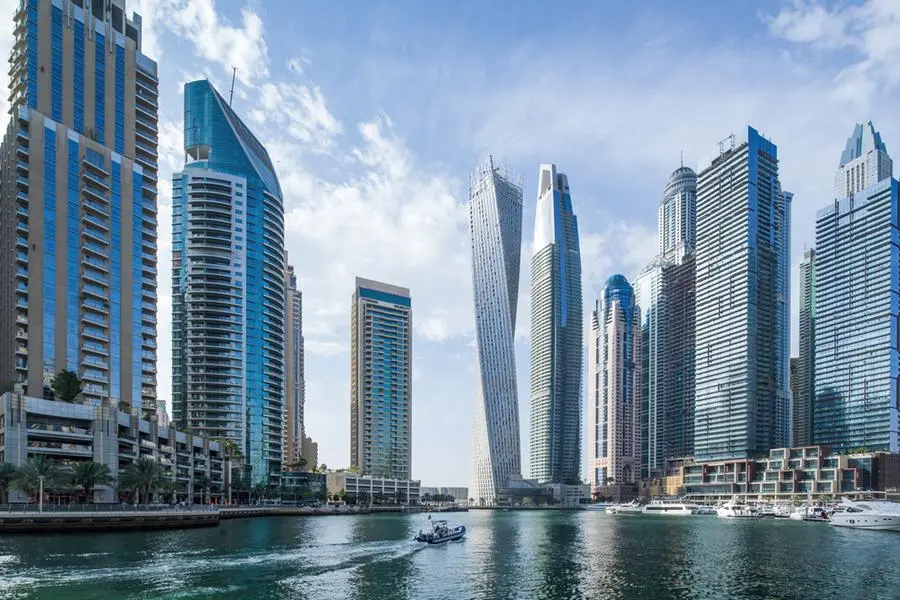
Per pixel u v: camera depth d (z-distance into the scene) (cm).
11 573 8100
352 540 13325
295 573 8844
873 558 11325
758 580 8994
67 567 8494
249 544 11738
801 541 14588
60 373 17150
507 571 9588
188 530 14150
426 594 7862
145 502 17812
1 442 15588
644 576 9269
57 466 14938
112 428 17088
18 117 19362
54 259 19362
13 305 18462
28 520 12088
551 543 13925
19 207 19000
